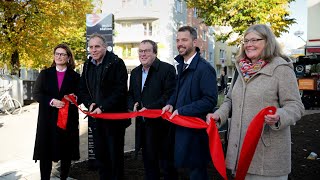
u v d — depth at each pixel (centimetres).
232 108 307
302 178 524
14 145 835
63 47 493
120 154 488
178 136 374
